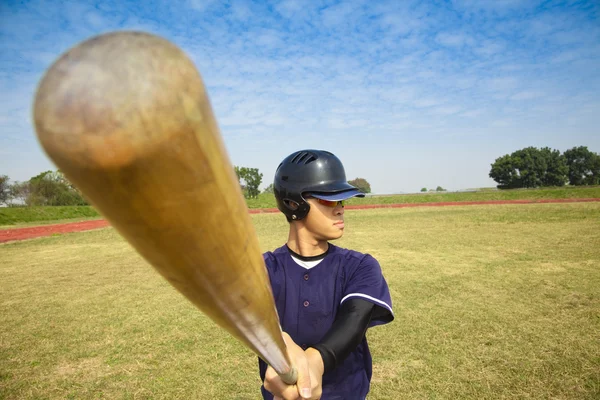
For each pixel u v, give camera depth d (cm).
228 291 44
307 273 153
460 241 1109
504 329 462
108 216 29
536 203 2836
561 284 634
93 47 24
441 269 773
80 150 22
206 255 36
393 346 429
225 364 410
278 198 152
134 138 23
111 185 25
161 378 383
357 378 153
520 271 732
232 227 37
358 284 138
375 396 334
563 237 1102
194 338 479
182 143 26
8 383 378
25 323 545
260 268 48
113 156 23
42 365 415
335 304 151
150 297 661
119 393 357
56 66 23
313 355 106
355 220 1925
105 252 1188
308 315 151
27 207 3241
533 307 534
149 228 30
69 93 22
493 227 1411
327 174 146
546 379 348
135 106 23
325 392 147
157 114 24
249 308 50
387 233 1357
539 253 888
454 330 465
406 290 636
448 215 2014
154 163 25
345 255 156
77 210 3422
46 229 2172
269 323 58
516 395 328
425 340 441
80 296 679
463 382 351
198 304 45
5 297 686
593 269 723
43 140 23
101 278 817
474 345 423
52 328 524
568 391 330
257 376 386
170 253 34
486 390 337
